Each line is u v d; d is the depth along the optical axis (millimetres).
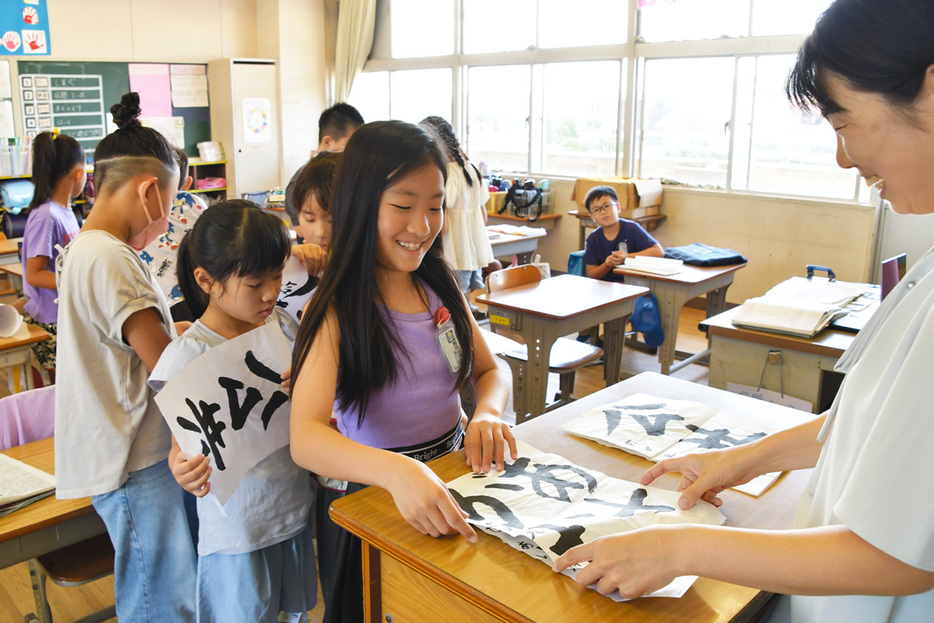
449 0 7480
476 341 1417
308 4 8008
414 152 1074
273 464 1475
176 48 7445
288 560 1555
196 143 7762
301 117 8188
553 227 7012
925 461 617
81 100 6844
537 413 3299
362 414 1207
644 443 1266
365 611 1071
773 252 5648
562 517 984
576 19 6555
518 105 7145
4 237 5836
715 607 830
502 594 841
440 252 1341
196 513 1775
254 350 1393
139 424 1571
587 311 3248
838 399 848
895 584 652
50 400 2016
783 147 5531
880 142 658
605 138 6570
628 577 773
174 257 2164
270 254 1392
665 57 5992
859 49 624
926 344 624
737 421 1360
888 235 5152
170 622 1659
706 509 1023
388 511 1038
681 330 5406
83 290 1487
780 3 5355
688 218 6074
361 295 1139
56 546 1657
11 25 6324
